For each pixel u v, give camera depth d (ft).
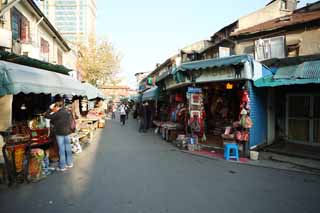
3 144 18.99
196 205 14.76
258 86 29.12
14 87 17.98
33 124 25.11
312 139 33.04
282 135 36.09
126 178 20.04
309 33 38.09
